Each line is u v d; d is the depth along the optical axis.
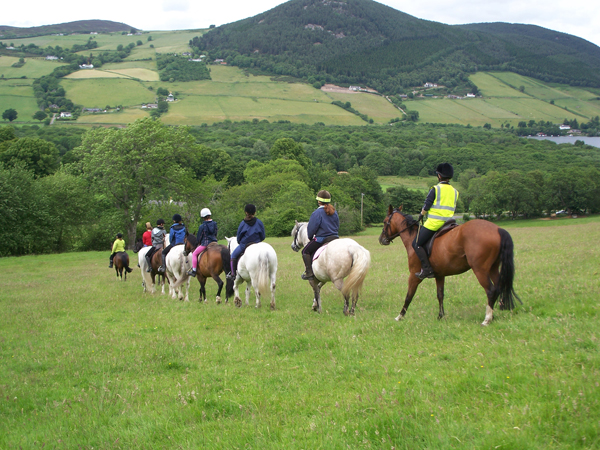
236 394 5.46
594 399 4.11
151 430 4.63
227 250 12.12
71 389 6.20
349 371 5.83
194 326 9.49
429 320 8.06
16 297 16.73
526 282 11.08
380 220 84.06
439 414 4.20
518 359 5.36
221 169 88.38
